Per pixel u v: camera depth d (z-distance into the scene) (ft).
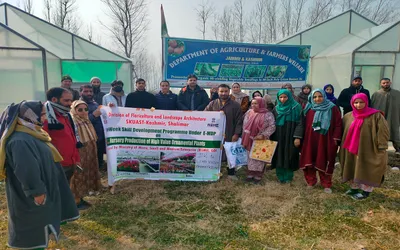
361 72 30.55
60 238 10.95
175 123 16.06
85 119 13.80
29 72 26.16
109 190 15.53
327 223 12.19
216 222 12.28
